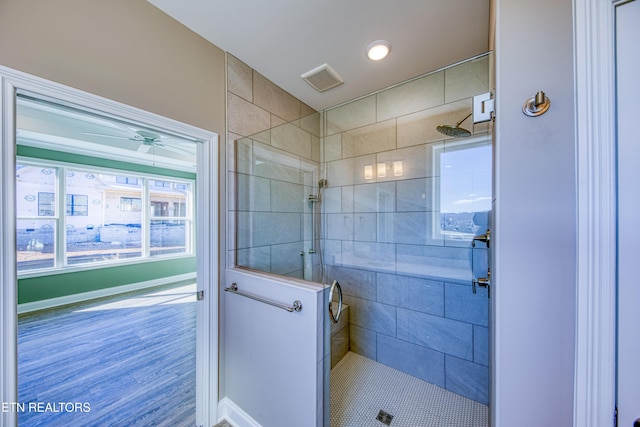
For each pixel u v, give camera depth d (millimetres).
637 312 542
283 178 1956
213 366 1469
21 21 864
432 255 1817
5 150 826
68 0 972
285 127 1982
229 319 1530
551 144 623
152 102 1221
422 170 1826
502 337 683
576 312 596
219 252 1525
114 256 4227
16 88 855
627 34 547
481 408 1577
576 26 592
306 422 1142
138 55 1172
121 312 3281
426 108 1775
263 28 1395
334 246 2219
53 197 3619
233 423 1474
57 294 3553
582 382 585
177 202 5059
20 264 3357
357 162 2105
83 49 1005
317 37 1465
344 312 2111
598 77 566
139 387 1796
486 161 1532
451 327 1753
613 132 555
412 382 1822
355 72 1808
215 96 1516
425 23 1358
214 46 1518
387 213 1996
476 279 1658
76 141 3238
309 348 1138
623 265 550
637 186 540
